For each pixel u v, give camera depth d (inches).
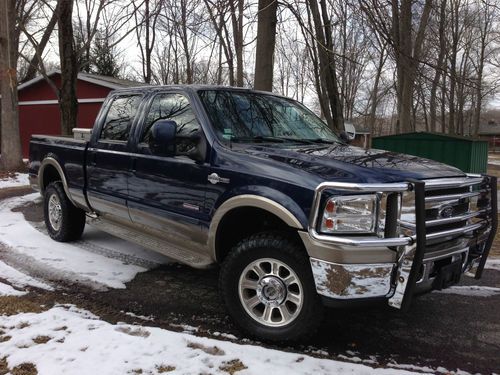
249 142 170.2
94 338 138.0
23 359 127.0
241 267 148.0
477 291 201.6
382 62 682.8
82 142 229.1
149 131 192.1
